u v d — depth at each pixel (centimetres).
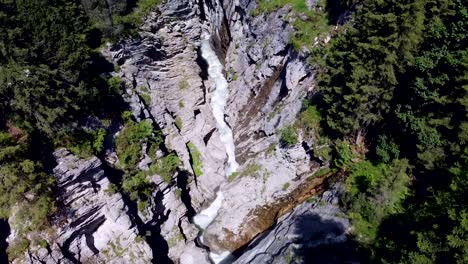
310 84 3659
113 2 4106
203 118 4791
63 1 3706
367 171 2995
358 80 2703
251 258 3084
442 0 2428
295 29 3819
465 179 2095
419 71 2552
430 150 2530
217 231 3875
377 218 2689
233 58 4841
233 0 4556
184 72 4897
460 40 2356
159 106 4466
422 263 1941
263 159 3978
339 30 3491
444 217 2050
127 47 4209
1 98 2945
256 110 4381
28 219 3030
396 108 2753
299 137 3534
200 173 4525
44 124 3123
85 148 3403
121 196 3631
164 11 4588
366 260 2545
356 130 3094
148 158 3997
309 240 2834
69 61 3278
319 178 3431
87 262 3478
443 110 2464
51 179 3080
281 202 3641
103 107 3772
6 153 2833
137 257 3659
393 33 2478
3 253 3017
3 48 2894
